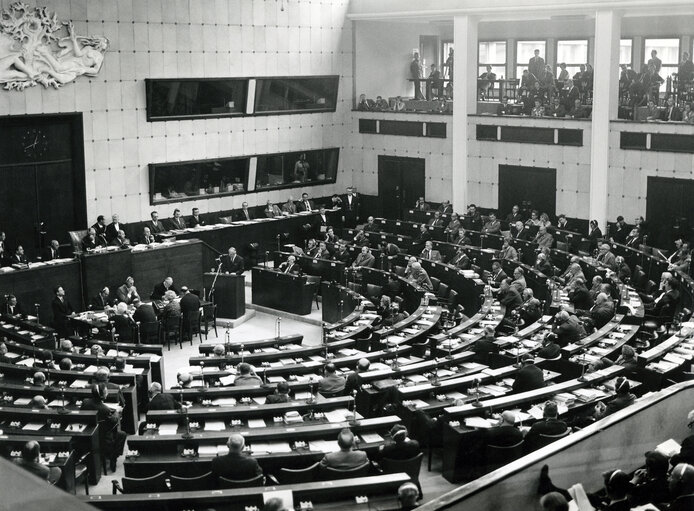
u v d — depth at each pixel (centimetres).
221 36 3284
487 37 3934
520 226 3077
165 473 1189
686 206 2958
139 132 3111
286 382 1530
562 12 3114
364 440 1268
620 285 2322
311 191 3762
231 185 3447
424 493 1294
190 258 2889
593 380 1491
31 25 2745
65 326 2338
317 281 2827
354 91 3816
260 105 3472
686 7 2902
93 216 3033
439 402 1475
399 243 3206
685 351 1698
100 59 2942
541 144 3291
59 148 2942
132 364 1825
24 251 2892
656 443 1105
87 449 1351
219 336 2539
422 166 3666
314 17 3594
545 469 891
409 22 3969
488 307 2184
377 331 1970
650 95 3158
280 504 819
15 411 1382
